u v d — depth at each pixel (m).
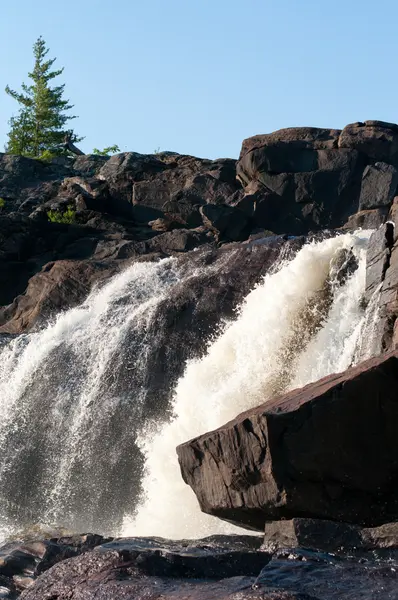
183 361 21.56
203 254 24.72
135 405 21.59
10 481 23.09
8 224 35.44
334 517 10.66
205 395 18.92
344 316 17.70
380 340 14.66
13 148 70.81
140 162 39.44
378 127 33.75
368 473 10.73
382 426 10.78
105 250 33.84
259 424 10.88
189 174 37.59
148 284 24.61
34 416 23.59
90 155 48.91
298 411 10.76
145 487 18.39
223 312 21.72
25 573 10.46
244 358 19.11
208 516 16.03
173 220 35.88
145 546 10.08
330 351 17.45
